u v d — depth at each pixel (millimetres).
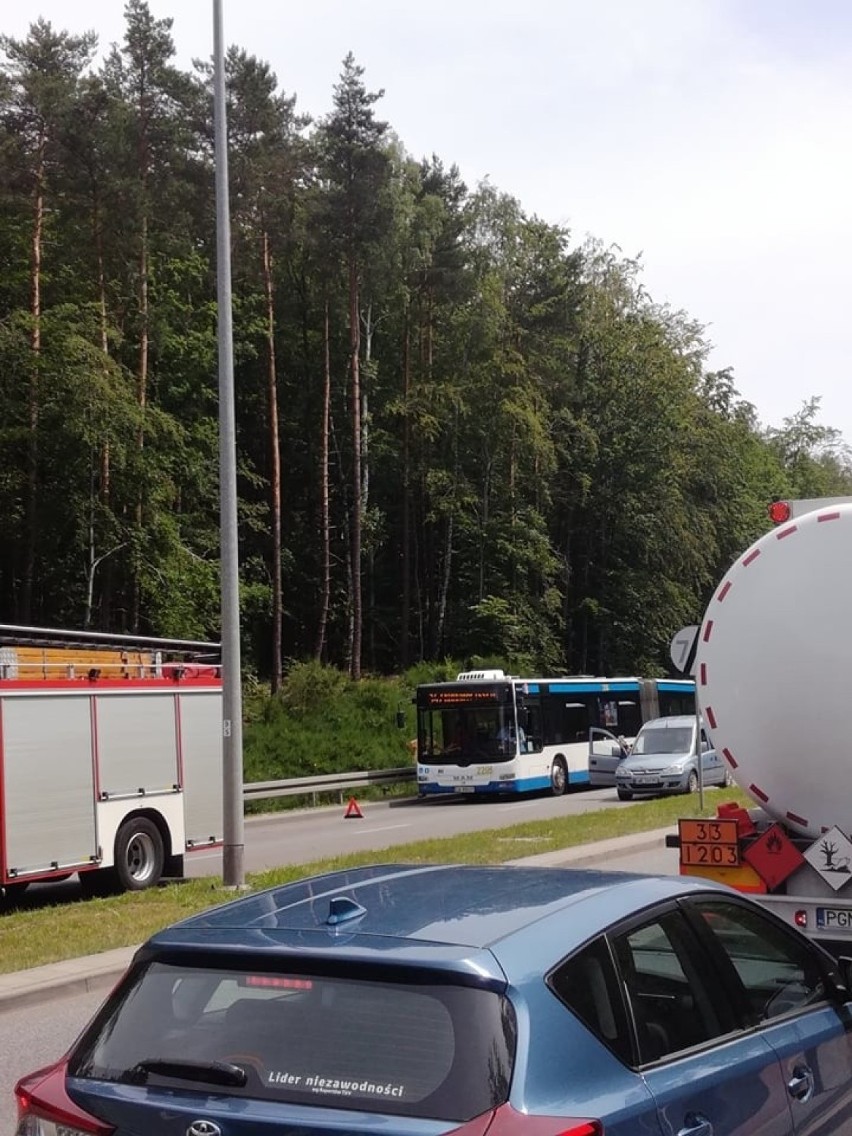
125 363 44469
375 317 58031
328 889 4383
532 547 55906
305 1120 3303
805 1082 4465
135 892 16031
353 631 49031
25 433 37406
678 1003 4133
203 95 40875
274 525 45656
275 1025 3557
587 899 4105
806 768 7750
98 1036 3793
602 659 61781
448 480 54969
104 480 39469
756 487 74125
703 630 8047
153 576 40375
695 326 67250
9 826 14859
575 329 60844
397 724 35281
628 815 22609
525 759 34406
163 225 41531
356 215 45781
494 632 54719
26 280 40312
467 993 3461
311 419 57031
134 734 17000
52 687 15664
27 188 36812
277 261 50312
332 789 34750
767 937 4832
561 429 61750
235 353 49906
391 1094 3316
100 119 38125
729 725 7945
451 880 4441
